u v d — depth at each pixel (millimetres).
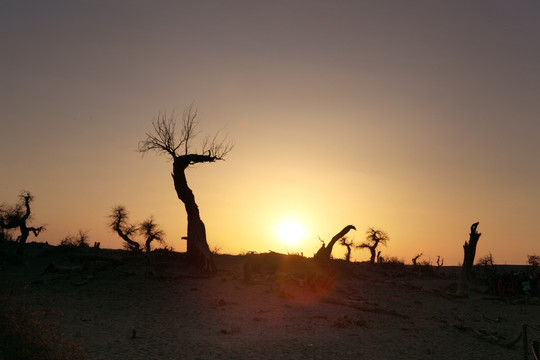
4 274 38219
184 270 41156
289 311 28812
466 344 24359
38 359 11859
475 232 44281
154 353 18000
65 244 57406
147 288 33438
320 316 27844
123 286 33812
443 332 27078
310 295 34969
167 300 30062
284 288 34938
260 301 31141
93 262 40031
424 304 37281
